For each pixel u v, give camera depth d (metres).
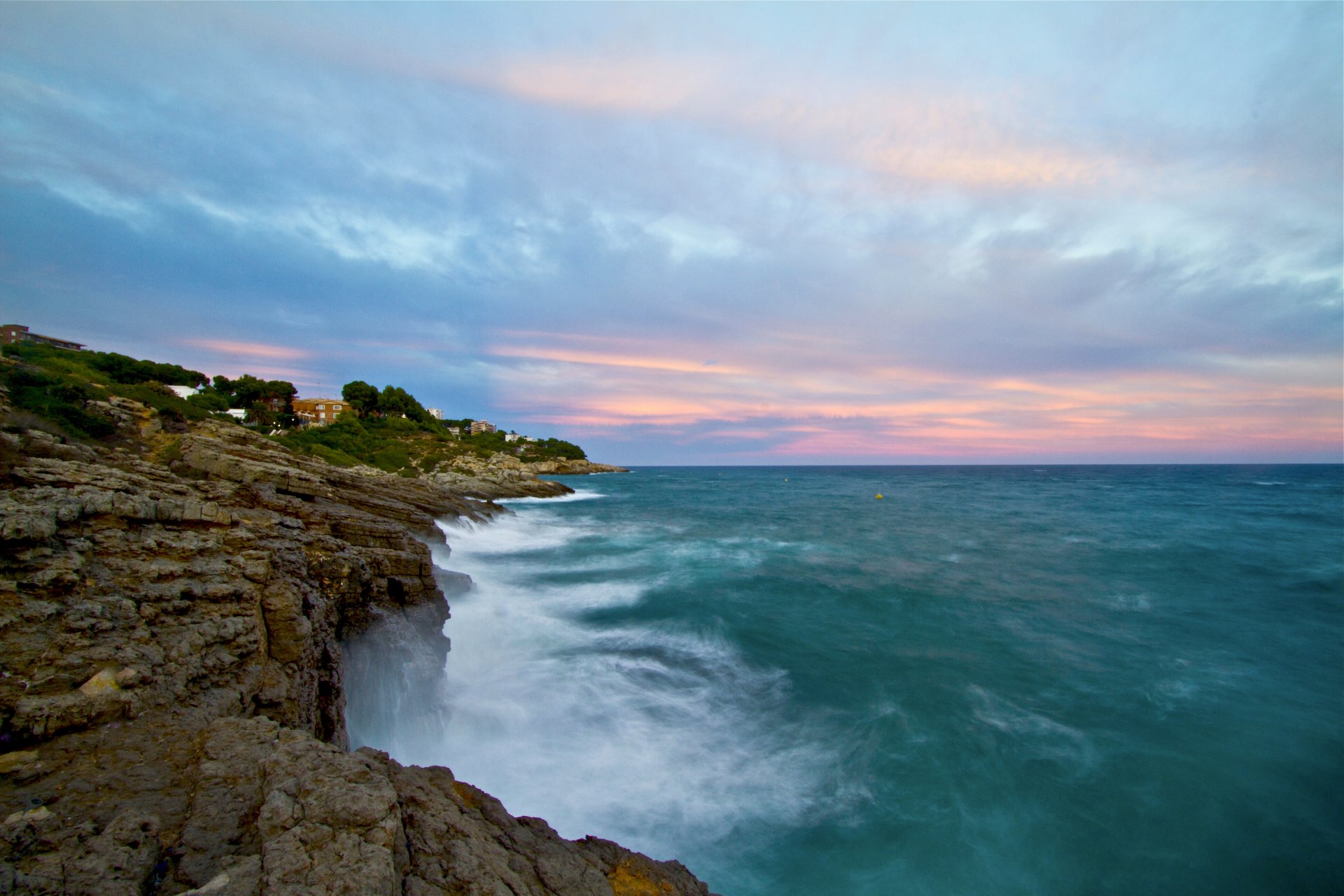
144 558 9.63
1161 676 17.61
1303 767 12.97
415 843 5.04
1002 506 66.94
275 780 5.29
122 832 4.57
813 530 47.41
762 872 9.80
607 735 13.61
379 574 15.51
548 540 40.94
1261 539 41.03
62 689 6.39
